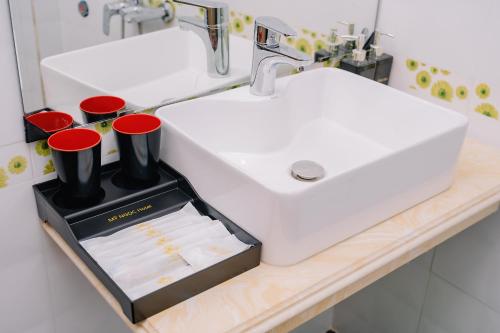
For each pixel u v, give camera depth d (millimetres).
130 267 930
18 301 1261
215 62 1299
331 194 979
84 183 1070
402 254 1067
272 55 1222
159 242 1001
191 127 1232
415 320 1781
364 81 1381
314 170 1248
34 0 999
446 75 1452
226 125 1273
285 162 1318
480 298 1559
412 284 1736
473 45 1367
